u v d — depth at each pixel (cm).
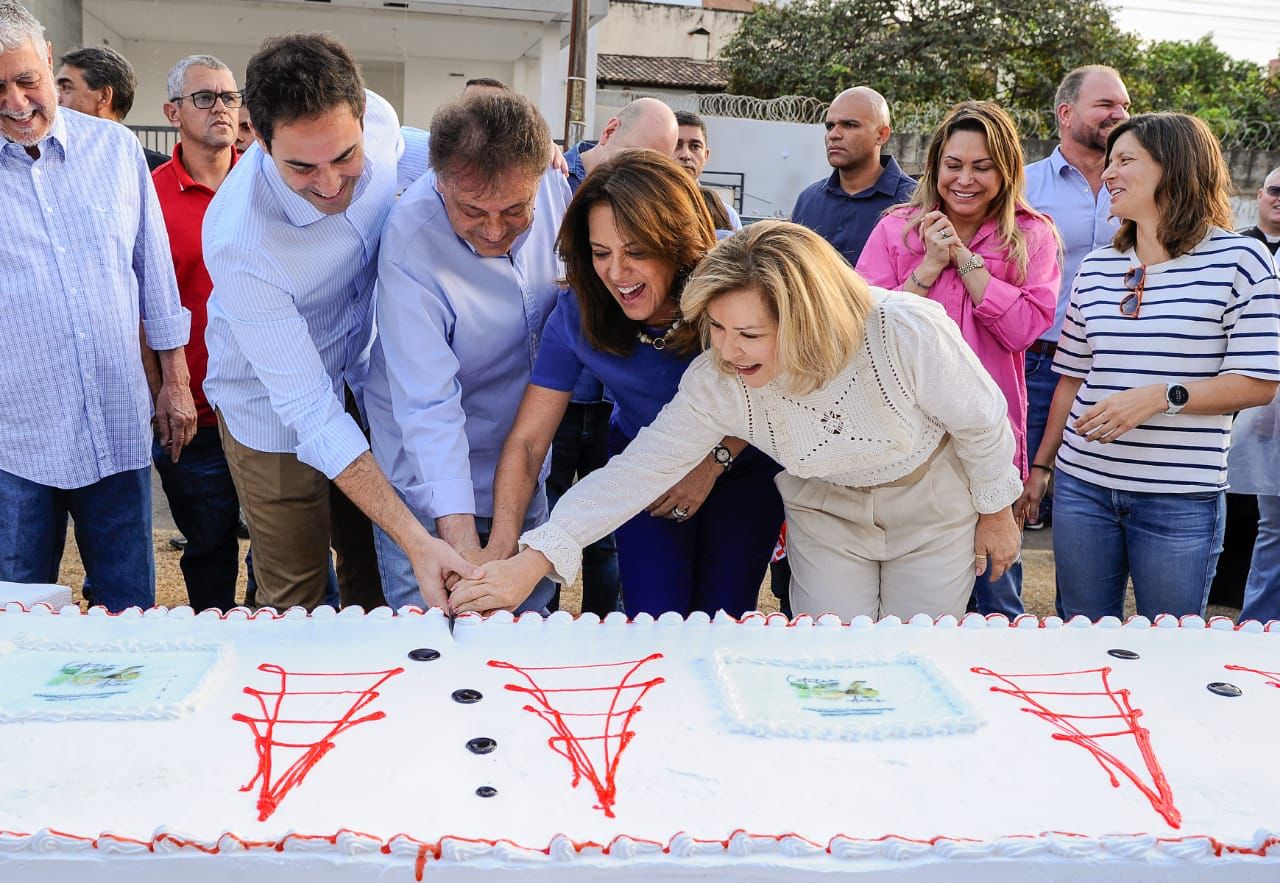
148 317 314
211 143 383
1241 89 1855
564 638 211
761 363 199
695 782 158
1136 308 279
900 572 246
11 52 259
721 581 266
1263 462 364
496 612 219
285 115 208
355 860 138
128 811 147
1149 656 210
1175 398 267
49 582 299
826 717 178
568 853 138
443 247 243
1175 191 270
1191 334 271
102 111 431
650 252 216
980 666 203
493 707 181
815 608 251
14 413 276
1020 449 318
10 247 271
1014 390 313
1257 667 206
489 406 264
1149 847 143
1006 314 302
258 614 220
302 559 279
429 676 193
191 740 167
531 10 1123
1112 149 280
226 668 193
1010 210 311
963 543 243
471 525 236
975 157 306
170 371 321
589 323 235
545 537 225
